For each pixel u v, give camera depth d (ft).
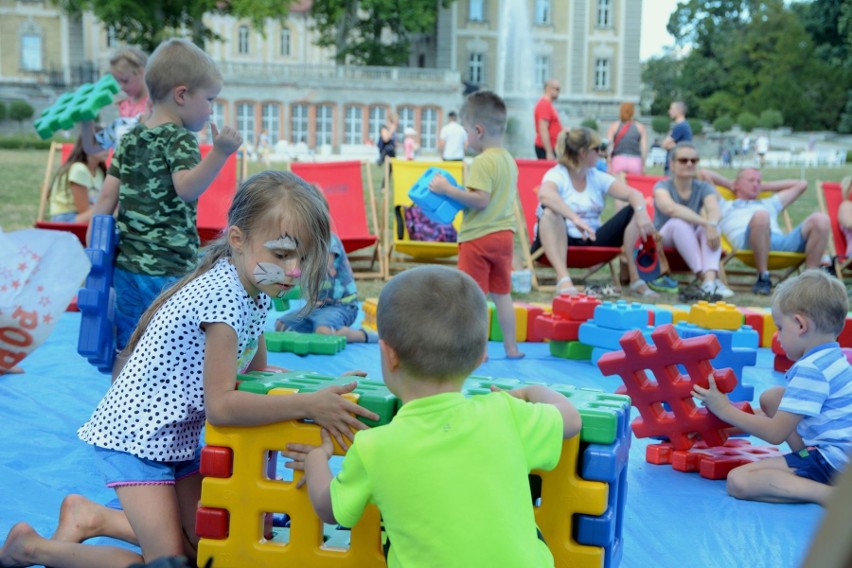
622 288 29.37
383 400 7.88
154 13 143.54
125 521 9.09
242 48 192.85
